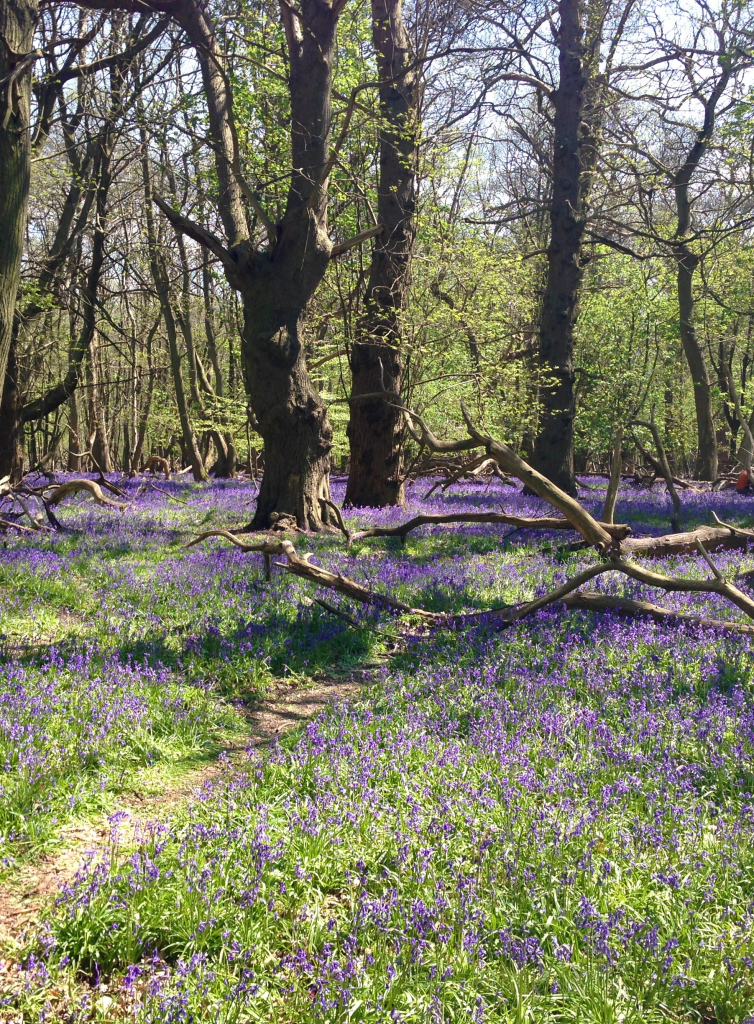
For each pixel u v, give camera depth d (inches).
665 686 253.1
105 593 387.9
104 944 138.0
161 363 1737.2
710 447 1268.5
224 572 443.2
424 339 879.7
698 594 385.7
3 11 383.9
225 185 631.2
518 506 792.3
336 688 289.9
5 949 137.3
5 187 395.9
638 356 1731.1
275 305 598.2
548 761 199.8
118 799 197.0
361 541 569.0
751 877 151.9
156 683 261.7
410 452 1184.2
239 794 187.5
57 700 232.2
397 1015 118.1
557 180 863.7
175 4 587.5
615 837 166.1
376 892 153.1
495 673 269.6
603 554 446.3
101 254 951.6
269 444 620.4
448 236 888.3
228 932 135.0
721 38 949.2
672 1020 122.9
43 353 1179.3
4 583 396.8
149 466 1546.5
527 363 903.7
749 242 1310.3
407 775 191.9
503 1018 120.4
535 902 144.8
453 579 418.3
